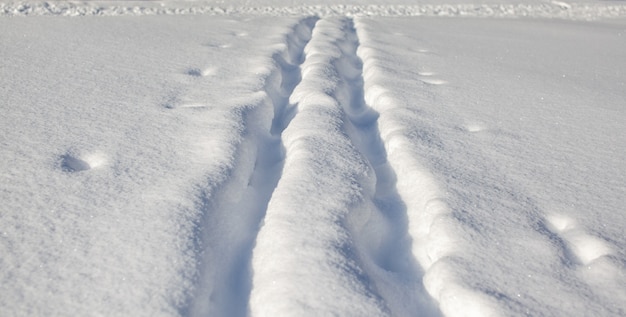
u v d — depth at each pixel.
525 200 2.58
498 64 5.68
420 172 2.80
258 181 2.94
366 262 2.10
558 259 2.10
